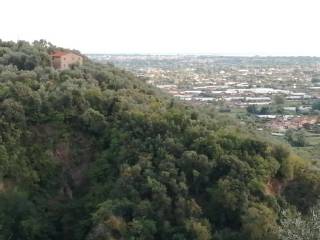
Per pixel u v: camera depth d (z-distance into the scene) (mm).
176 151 78938
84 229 75625
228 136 82188
